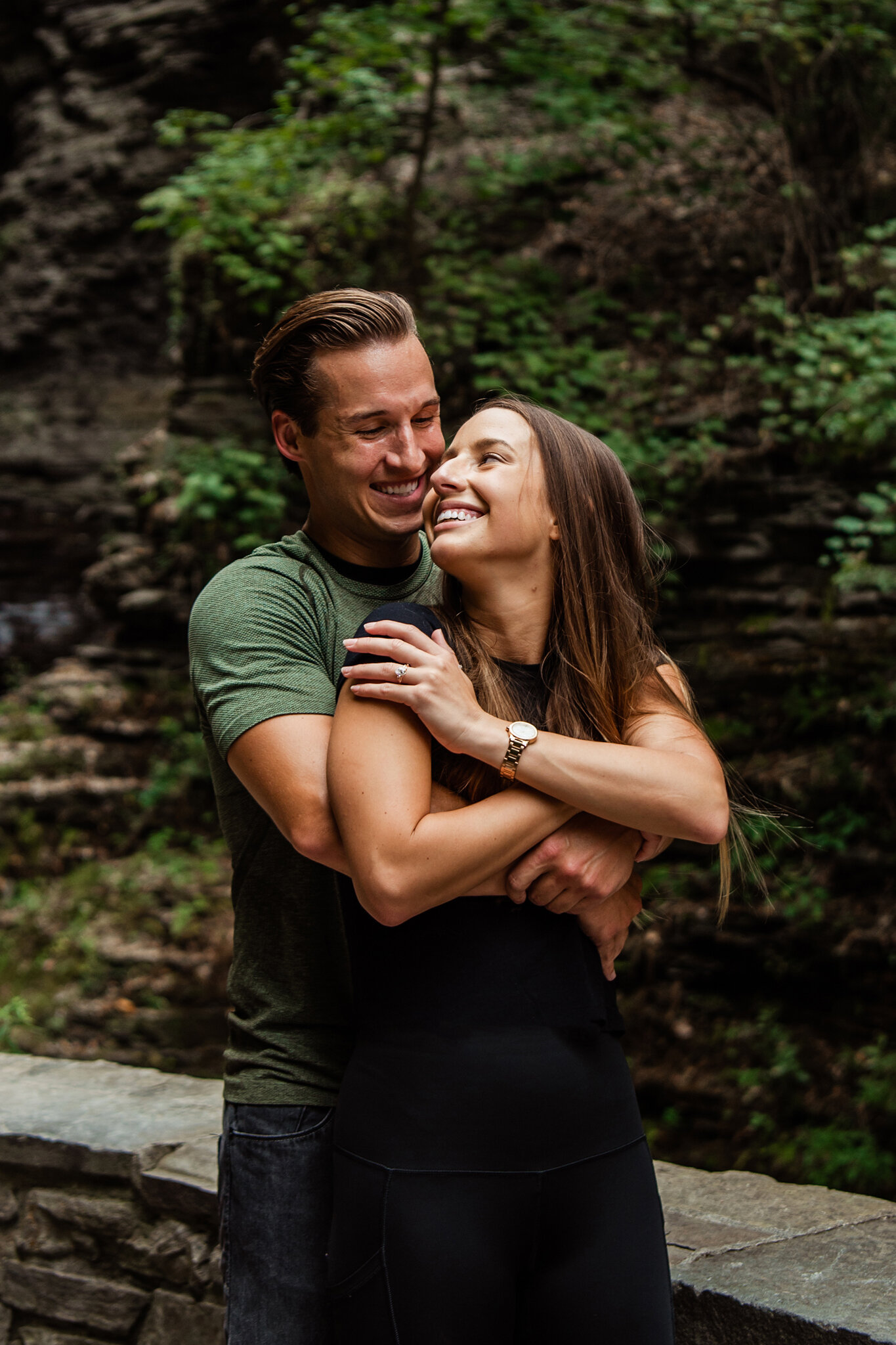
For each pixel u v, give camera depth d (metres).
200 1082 2.68
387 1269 1.25
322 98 7.86
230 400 7.46
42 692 7.88
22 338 10.34
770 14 6.64
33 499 9.81
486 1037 1.29
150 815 7.14
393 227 7.18
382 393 1.52
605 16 6.74
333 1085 1.52
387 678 1.33
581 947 1.40
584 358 6.56
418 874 1.27
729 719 5.98
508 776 1.33
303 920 1.54
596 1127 1.32
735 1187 2.13
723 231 6.80
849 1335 1.59
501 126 7.53
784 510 6.13
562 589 1.45
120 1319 2.20
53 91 10.70
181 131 7.09
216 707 1.47
